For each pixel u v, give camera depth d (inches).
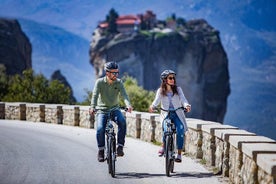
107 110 585.6
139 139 975.0
